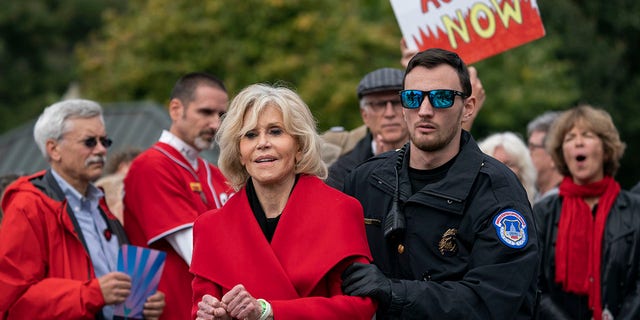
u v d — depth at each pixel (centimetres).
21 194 592
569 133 668
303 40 1812
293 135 455
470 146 472
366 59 1833
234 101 460
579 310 648
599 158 659
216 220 458
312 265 439
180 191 636
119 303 580
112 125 1421
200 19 1866
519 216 452
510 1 605
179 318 624
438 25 616
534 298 461
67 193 614
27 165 1392
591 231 650
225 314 415
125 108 1449
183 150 654
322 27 1820
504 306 438
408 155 484
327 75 1750
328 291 447
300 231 446
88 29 3123
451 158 471
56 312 569
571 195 666
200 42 1841
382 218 479
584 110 670
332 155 713
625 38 2481
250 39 1822
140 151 827
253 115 450
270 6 1812
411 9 619
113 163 822
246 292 416
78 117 614
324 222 446
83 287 572
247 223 452
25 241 578
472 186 461
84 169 613
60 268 590
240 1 1833
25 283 574
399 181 477
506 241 445
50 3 3105
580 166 662
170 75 1844
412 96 462
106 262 614
